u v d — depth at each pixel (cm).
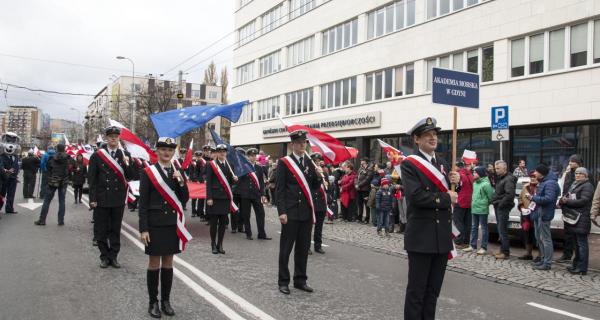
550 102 1590
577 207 809
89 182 756
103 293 602
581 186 812
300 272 654
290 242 643
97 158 762
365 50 2427
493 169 1198
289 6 3180
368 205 1360
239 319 520
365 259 893
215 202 888
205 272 730
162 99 4441
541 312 591
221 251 895
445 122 1964
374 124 2325
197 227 1231
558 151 1602
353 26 2552
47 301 563
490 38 1783
